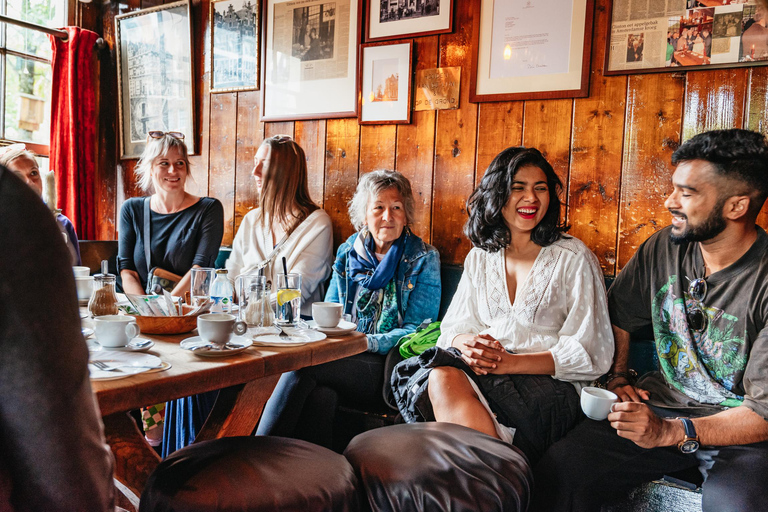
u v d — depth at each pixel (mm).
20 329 519
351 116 2666
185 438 1844
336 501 932
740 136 1363
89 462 568
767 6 1062
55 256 545
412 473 1021
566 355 1581
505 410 1521
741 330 1394
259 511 871
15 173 533
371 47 2594
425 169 2494
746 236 1405
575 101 2164
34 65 3293
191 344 1264
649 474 1363
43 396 529
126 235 2680
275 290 1670
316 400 1880
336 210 2752
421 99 2484
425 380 1540
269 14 2898
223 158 3125
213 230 2631
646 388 1629
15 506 549
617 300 1719
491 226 1816
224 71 3070
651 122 2033
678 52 1969
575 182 2176
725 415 1296
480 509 975
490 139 2332
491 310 1798
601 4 2096
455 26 2389
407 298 2102
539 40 2203
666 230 1621
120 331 1216
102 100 3533
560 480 1330
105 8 3525
